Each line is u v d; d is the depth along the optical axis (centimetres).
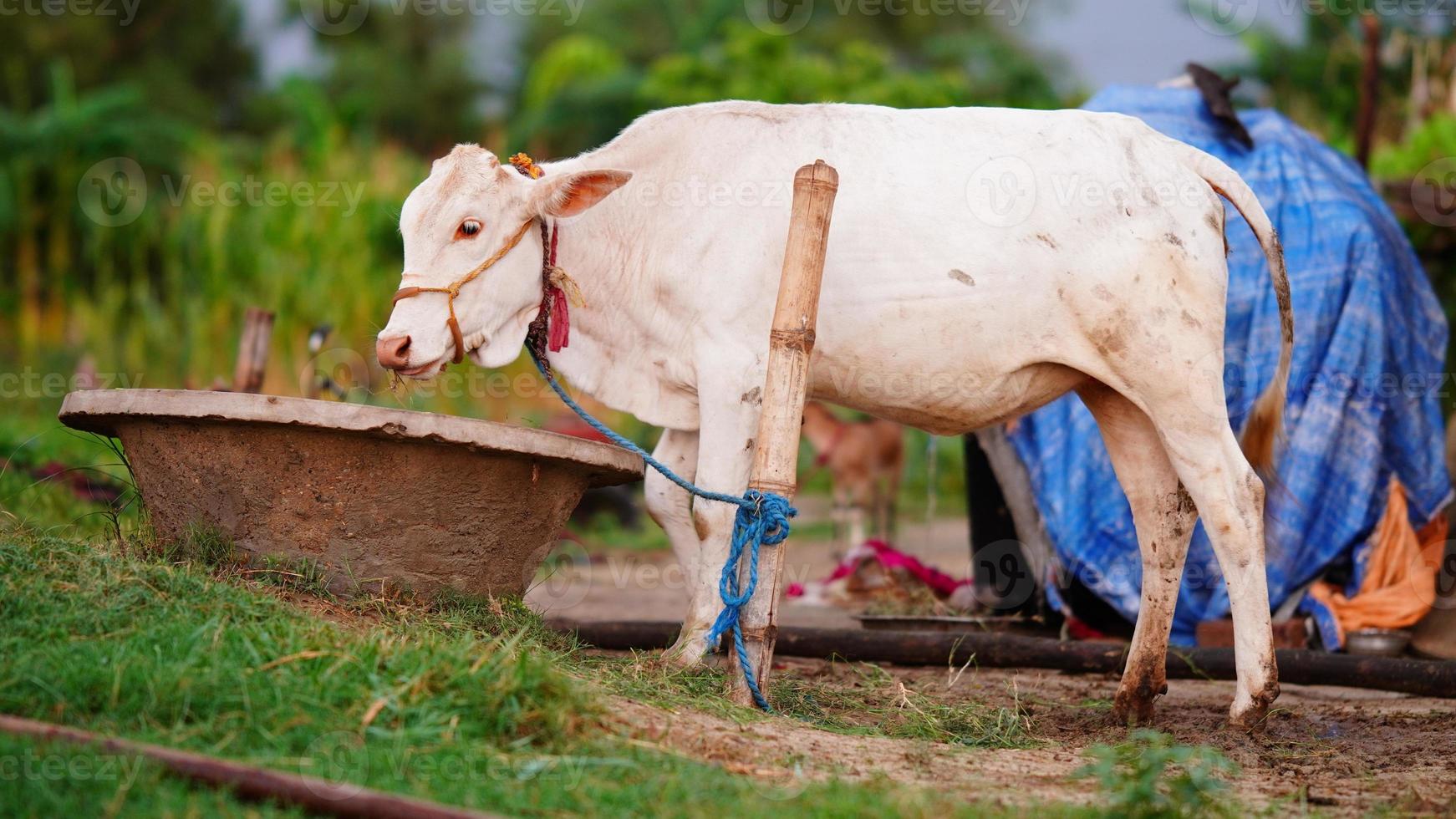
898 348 473
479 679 357
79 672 331
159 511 451
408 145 2633
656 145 491
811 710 455
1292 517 638
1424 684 524
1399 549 639
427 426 419
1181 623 652
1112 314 464
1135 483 494
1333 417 642
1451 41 1356
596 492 1217
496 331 479
